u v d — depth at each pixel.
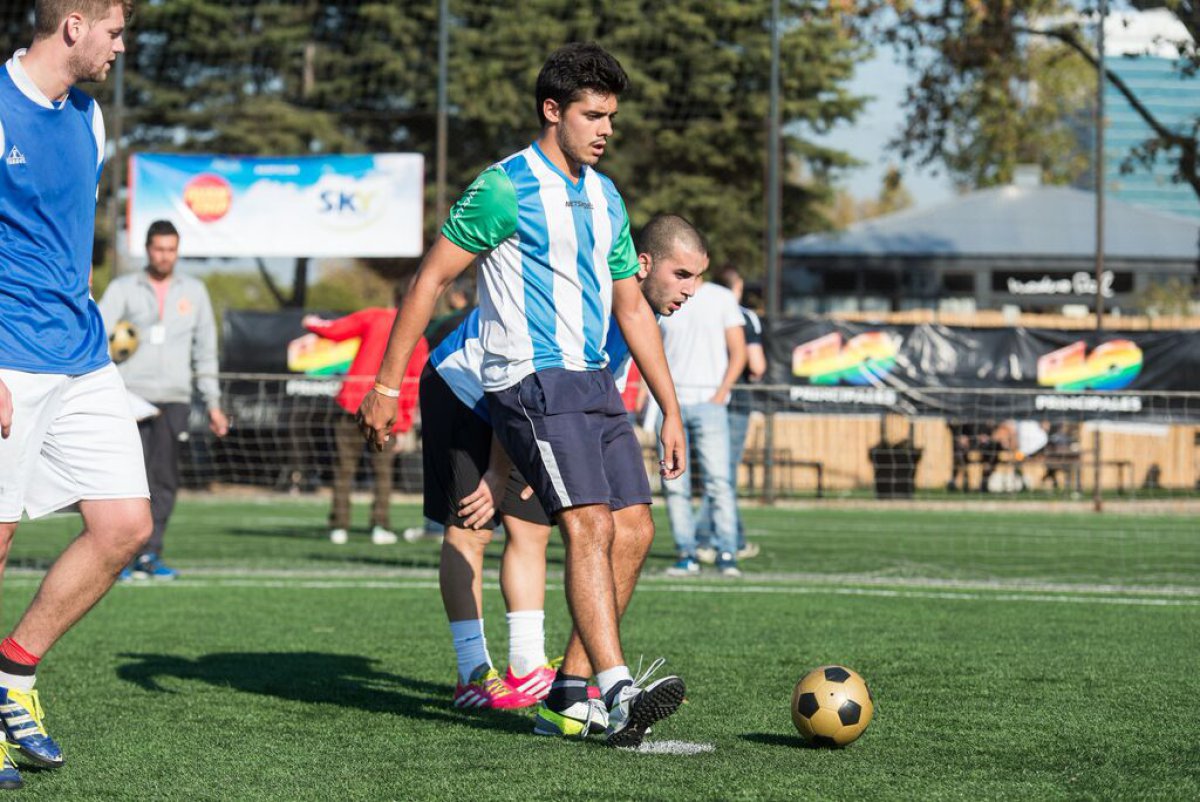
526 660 6.51
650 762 5.22
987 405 24.45
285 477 24.83
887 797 4.64
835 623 9.55
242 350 24.47
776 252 25.36
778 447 28.48
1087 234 36.34
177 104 38.47
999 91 32.47
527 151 5.44
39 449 5.13
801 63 38.50
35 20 5.02
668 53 37.97
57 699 6.71
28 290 5.08
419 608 10.42
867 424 28.56
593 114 5.37
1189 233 36.75
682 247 6.08
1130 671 7.53
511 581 6.56
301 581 12.39
